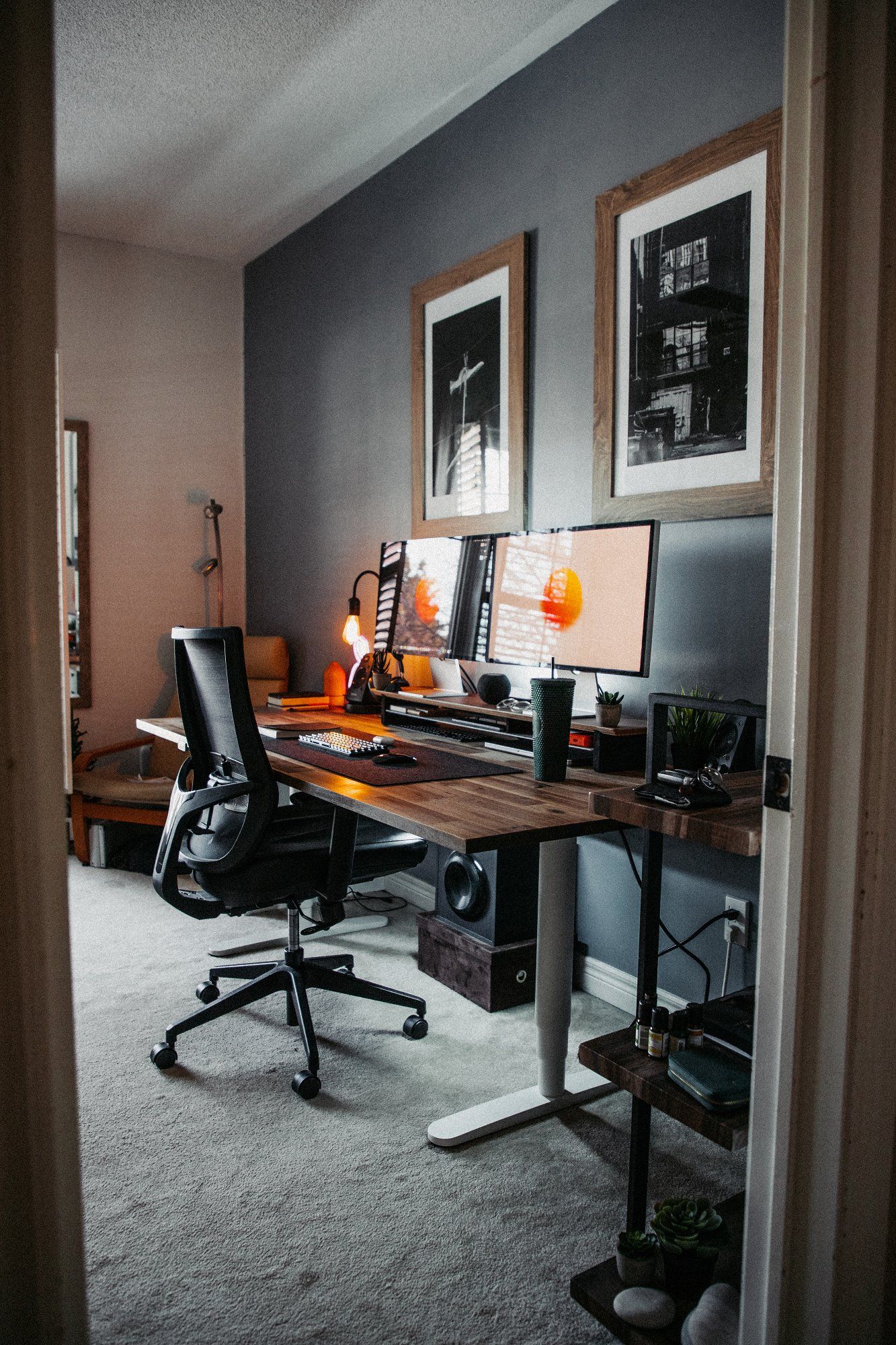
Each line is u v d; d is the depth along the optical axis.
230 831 2.13
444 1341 1.33
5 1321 0.80
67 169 3.61
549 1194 1.68
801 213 0.95
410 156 3.36
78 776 3.81
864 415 0.91
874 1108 0.96
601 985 2.55
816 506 0.94
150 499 4.57
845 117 0.91
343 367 3.86
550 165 2.69
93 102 3.10
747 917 2.11
